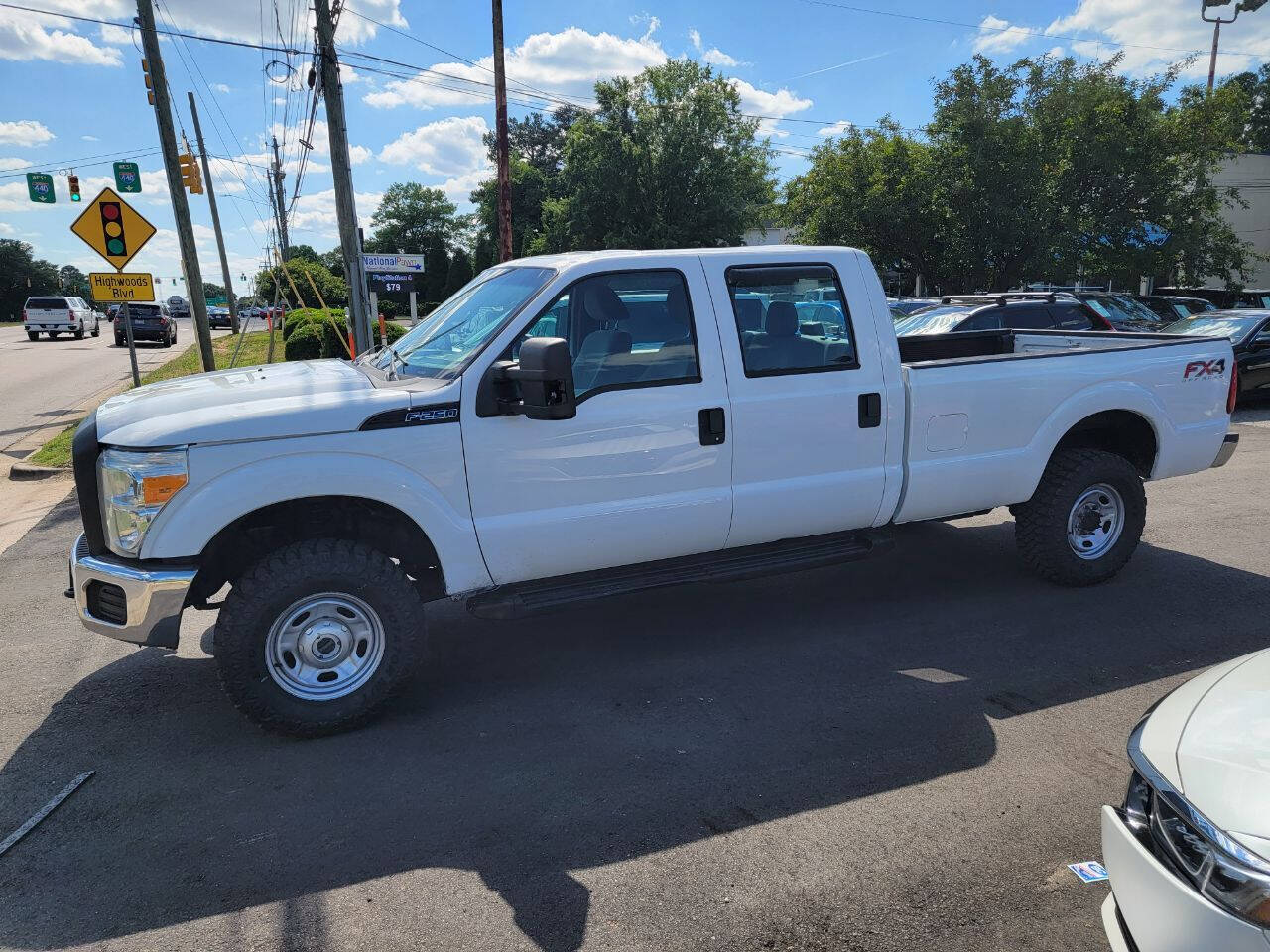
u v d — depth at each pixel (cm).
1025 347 699
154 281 1264
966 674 447
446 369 415
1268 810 201
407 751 383
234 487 367
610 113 4091
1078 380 536
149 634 369
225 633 374
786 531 473
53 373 2286
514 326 407
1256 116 5306
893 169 2648
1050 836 315
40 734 407
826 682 441
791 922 274
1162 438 570
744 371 448
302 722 388
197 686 455
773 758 371
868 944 265
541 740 390
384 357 477
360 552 391
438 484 396
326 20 1498
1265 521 730
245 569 413
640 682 447
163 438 362
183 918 281
